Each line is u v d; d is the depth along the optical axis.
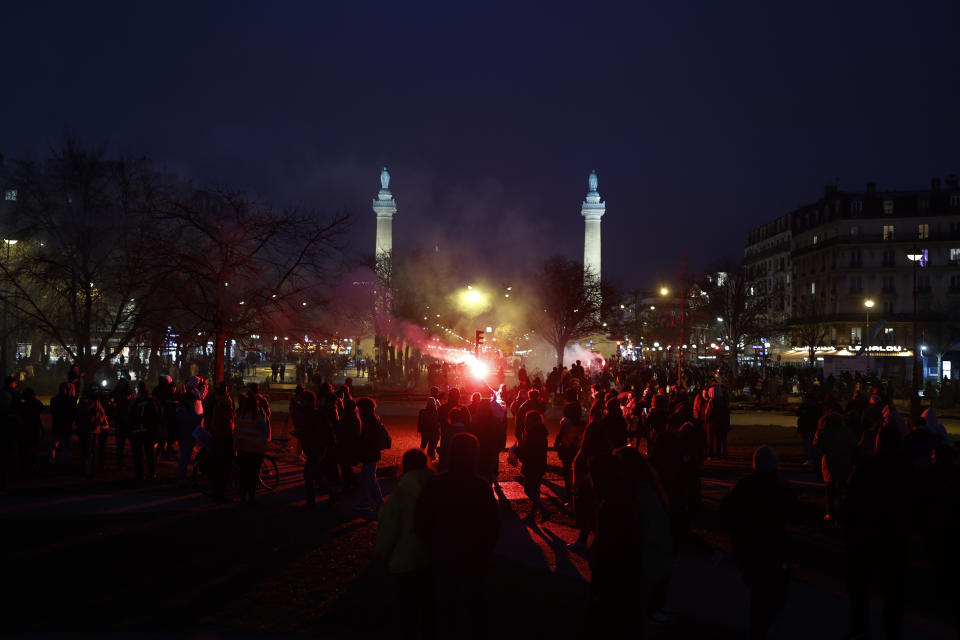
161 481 16.28
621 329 78.56
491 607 8.05
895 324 82.38
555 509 13.99
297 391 15.36
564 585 8.95
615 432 11.88
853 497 7.36
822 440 12.55
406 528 6.54
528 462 12.87
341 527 11.91
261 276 22.53
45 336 32.50
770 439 26.73
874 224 86.94
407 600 6.51
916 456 10.58
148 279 24.05
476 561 6.16
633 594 5.68
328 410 14.02
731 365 69.31
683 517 9.80
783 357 56.75
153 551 10.34
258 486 15.76
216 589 8.66
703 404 22.72
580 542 11.00
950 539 7.05
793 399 46.06
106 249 28.38
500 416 14.48
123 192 28.45
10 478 16.33
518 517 13.23
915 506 7.20
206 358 39.09
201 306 22.69
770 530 6.85
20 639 7.04
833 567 10.07
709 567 10.02
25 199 29.02
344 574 9.27
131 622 7.55
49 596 8.35
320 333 23.81
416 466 6.71
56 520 12.24
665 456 9.84
